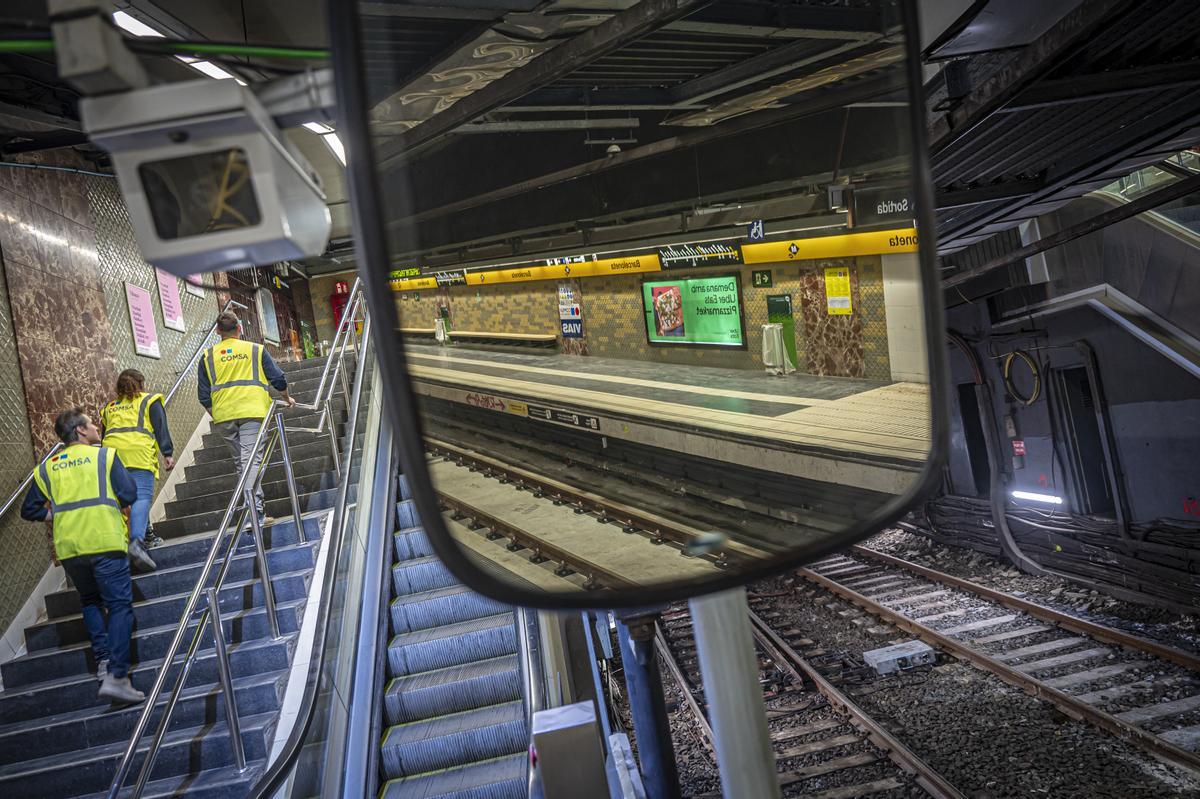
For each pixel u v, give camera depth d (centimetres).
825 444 87
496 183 101
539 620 438
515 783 505
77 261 913
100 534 596
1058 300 1188
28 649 687
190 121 77
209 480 962
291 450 957
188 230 79
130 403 764
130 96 77
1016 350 1314
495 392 92
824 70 97
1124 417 1124
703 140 106
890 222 88
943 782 615
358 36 72
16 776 560
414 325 83
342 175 100
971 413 1555
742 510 88
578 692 408
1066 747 672
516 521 83
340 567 571
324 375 858
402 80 94
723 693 107
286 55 84
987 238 1277
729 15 103
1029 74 497
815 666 918
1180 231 980
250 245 79
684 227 105
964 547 1520
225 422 809
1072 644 898
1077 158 787
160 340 1120
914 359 89
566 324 104
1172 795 583
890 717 769
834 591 1231
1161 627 938
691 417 90
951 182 820
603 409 96
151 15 566
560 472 91
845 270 90
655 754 257
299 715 451
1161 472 1072
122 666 600
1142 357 1081
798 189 96
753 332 97
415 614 643
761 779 107
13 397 765
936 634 945
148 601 695
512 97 104
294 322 2534
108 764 561
